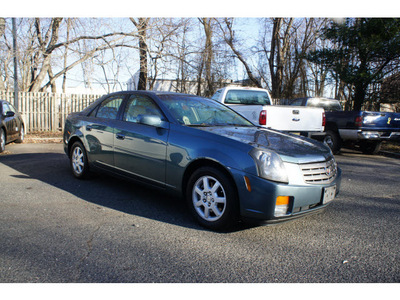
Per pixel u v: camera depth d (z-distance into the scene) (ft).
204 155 11.51
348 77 39.60
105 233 10.91
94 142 16.66
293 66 79.00
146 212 13.23
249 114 27.17
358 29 38.75
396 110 50.11
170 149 12.69
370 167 26.25
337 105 41.19
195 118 14.07
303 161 11.02
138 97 15.40
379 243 10.80
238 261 9.25
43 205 13.70
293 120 27.48
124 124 15.11
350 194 17.37
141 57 51.96
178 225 11.89
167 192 13.04
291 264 9.18
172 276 8.34
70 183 17.56
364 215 13.75
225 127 13.56
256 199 10.34
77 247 9.78
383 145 39.50
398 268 9.11
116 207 13.75
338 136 32.55
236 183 10.63
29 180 18.06
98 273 8.36
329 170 11.75
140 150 13.93
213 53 62.75
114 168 15.49
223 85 65.72
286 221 10.82
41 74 52.85
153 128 13.69
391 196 17.16
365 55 39.22
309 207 11.14
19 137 34.76
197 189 11.87
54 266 8.63
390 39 37.45
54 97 48.37
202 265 8.95
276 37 74.33
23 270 8.39
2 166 21.83
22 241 10.07
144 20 50.34
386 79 42.93
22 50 47.01
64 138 19.36
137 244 10.13
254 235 11.19
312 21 79.56
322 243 10.68
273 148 11.14
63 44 48.62
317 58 42.96
